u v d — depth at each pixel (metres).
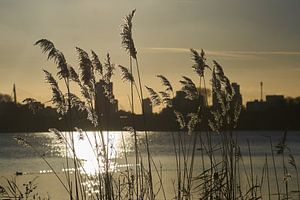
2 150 104.62
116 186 11.50
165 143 103.12
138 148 11.86
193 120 12.07
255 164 38.66
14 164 61.84
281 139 12.77
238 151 12.02
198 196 11.48
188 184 11.56
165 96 12.31
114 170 11.46
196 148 11.95
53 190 28.58
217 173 11.55
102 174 11.33
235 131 12.29
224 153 11.90
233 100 12.48
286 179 13.16
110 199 11.22
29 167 55.31
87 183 11.26
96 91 11.45
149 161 11.91
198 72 12.46
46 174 41.72
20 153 92.75
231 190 11.63
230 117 12.38
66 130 11.26
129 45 11.68
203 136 12.11
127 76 11.83
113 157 11.45
